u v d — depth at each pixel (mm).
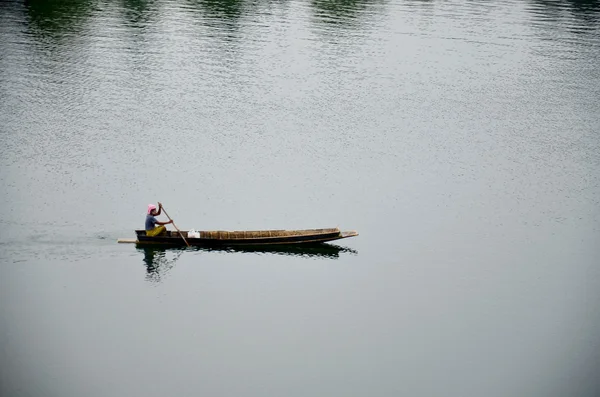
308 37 118688
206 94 94750
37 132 81875
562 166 80000
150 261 60406
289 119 89125
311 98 95500
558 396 47719
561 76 106875
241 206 69062
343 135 85562
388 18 132000
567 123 91250
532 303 56781
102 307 54844
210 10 131375
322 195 71875
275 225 66188
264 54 109688
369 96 97188
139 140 81438
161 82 97625
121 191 70688
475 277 59844
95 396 46844
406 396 47719
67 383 47656
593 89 102375
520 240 65500
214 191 71625
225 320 54094
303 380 48875
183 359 50344
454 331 53594
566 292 58156
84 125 84250
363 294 57312
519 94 99875
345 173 76562
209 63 105062
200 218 66688
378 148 82688
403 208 70188
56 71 99125
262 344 51875
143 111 88812
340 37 119625
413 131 87438
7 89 92625
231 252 62219
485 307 56219
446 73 106312
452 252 63188
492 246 64438
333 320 54438
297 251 62719
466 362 50656
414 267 60875
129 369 49281
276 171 76312
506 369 50094
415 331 53531
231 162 77750
